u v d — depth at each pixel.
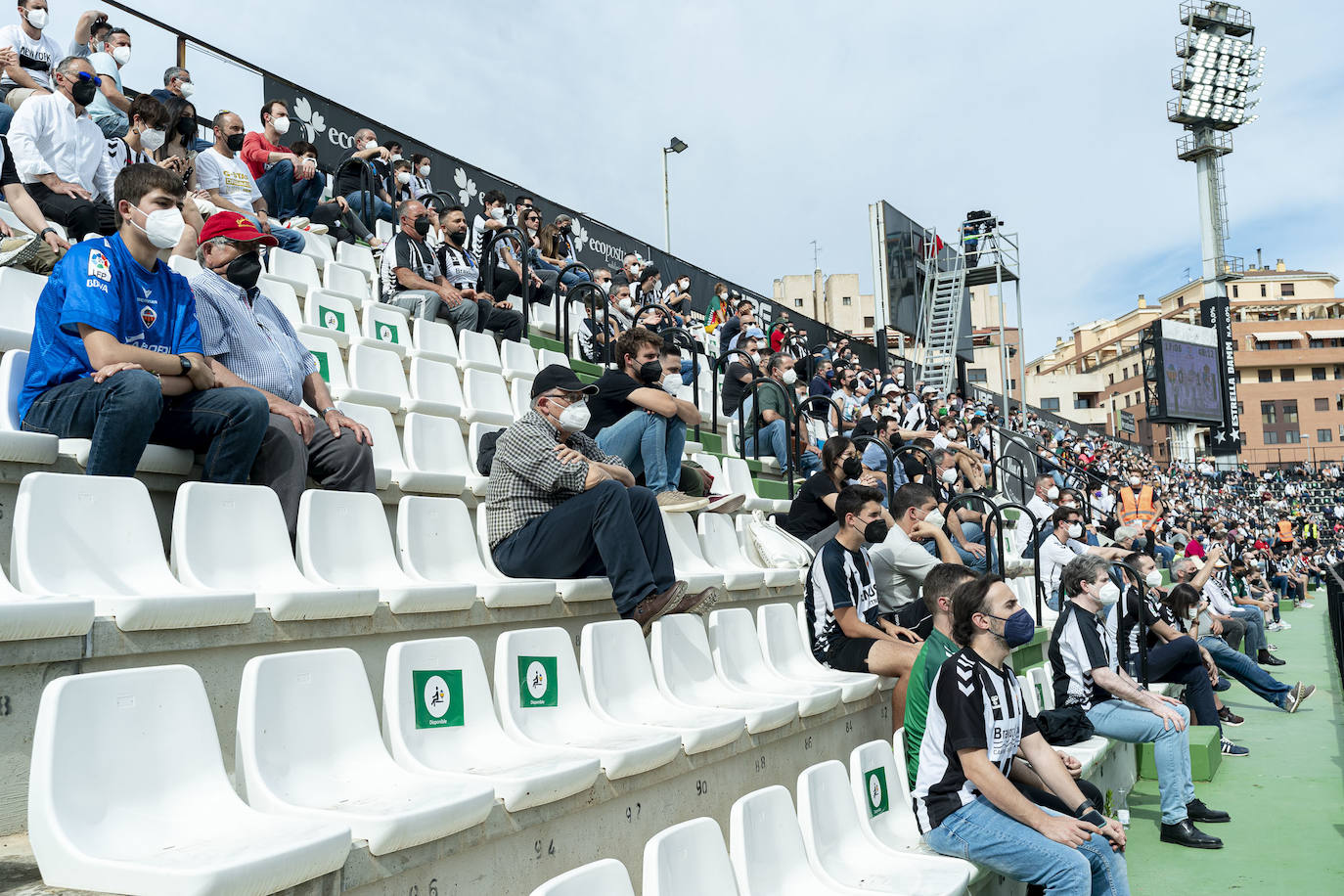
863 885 2.95
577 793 2.51
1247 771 6.79
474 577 3.58
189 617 2.22
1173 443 38.53
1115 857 3.38
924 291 23.02
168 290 3.14
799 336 14.25
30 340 3.12
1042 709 5.32
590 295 8.34
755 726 3.39
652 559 3.75
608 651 3.26
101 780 1.77
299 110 8.11
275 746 2.11
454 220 6.93
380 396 4.64
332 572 3.05
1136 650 6.78
